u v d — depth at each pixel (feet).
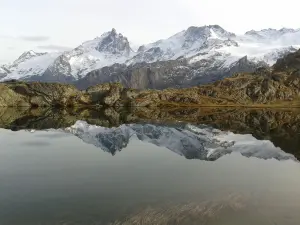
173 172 111.24
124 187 91.76
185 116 391.04
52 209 73.20
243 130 245.04
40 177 103.19
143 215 69.56
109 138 197.67
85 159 133.80
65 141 183.32
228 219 67.97
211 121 322.96
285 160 135.33
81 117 360.89
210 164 125.90
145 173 109.60
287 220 67.87
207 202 78.23
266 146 172.14
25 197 81.97
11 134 209.46
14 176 104.22
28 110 466.70
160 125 277.85
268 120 343.87
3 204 76.59
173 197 82.33
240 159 137.08
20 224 65.05
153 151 154.92
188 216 69.36
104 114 413.59
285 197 83.20
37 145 168.14
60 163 125.18
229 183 96.94
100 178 102.47
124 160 132.36
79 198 81.56
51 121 305.73
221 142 184.85
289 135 218.18
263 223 66.28
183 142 183.93
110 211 72.02
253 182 98.48
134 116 386.32
